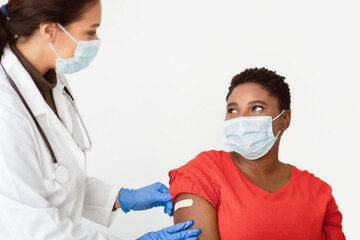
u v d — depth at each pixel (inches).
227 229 54.3
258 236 54.1
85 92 102.0
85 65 57.4
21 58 53.6
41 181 49.3
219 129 100.4
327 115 101.4
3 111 46.7
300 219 55.9
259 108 58.6
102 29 100.8
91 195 70.9
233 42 100.3
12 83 51.7
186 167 58.1
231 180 57.2
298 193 57.7
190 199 55.6
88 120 102.4
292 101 101.7
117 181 103.2
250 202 55.2
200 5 99.7
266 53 100.7
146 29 100.5
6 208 45.4
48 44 52.4
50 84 58.4
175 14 100.0
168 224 104.5
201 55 100.6
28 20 49.4
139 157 102.3
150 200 69.7
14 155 45.5
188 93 100.8
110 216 72.5
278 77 60.3
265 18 99.8
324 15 99.0
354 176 102.2
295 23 99.7
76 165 58.7
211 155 60.8
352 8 98.1
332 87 100.6
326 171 102.7
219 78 100.7
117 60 101.2
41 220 46.6
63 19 50.3
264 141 58.1
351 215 103.1
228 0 99.6
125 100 101.7
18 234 46.1
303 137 102.3
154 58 101.0
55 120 56.6
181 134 101.3
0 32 51.5
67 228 49.2
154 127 101.7
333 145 102.0
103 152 102.8
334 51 99.7
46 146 53.1
